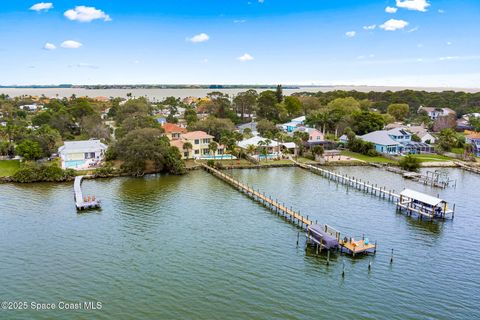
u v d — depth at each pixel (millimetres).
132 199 73438
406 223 62344
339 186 85688
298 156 120375
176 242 53719
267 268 46656
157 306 38562
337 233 52406
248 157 114000
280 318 36906
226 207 69750
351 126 149125
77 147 106625
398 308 38844
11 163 100062
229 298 40062
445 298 40719
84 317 36781
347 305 39219
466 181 91375
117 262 47562
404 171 98812
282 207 67562
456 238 56469
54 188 80500
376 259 49438
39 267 46125
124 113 173375
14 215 63500
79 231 57094
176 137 130000
